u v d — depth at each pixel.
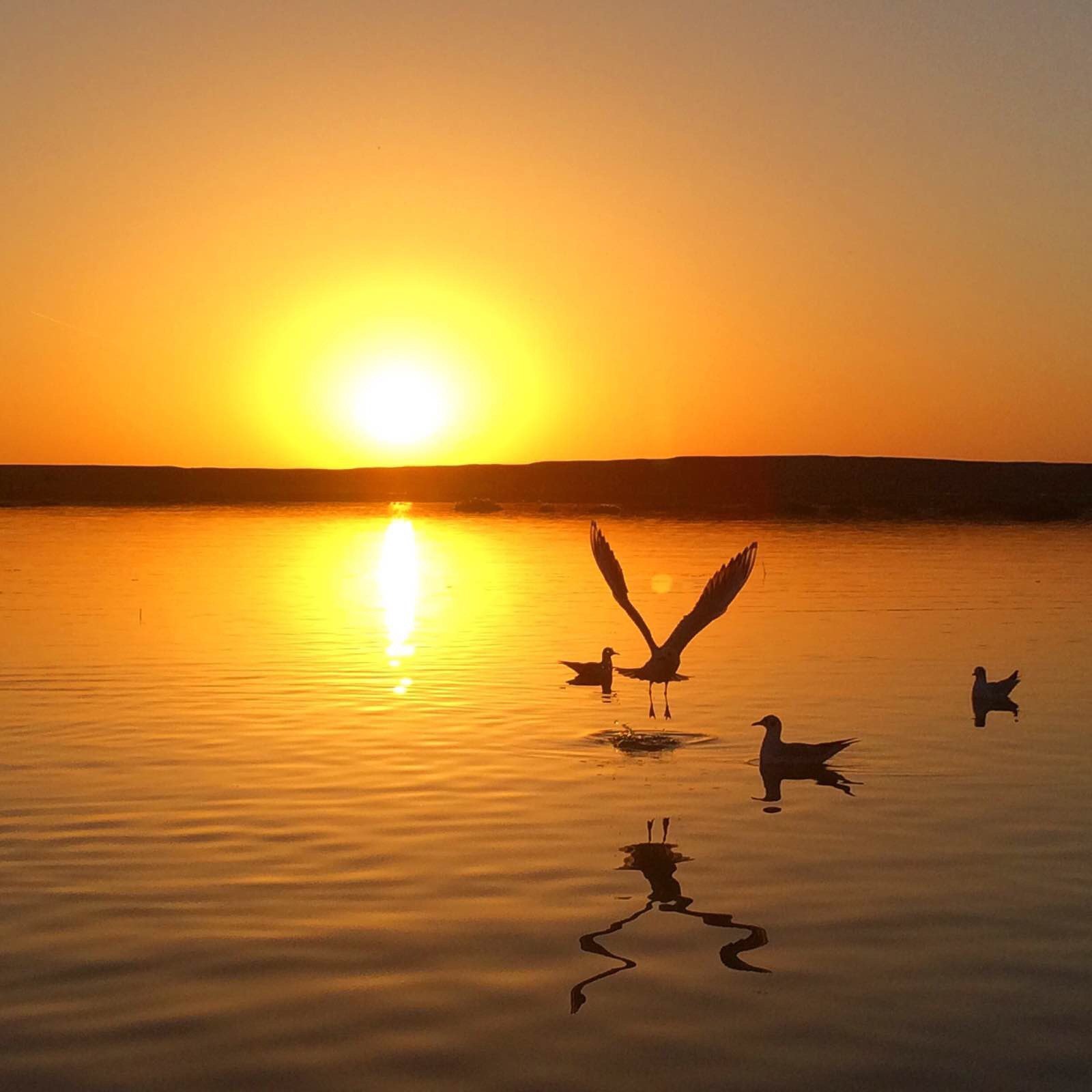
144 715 23.39
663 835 15.79
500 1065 9.97
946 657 31.05
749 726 22.53
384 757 19.98
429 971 11.70
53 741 21.17
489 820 16.45
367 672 28.62
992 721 22.92
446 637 34.69
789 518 115.50
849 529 96.06
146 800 17.36
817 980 11.48
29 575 54.53
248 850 15.20
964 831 15.91
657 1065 9.97
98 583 50.84
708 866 14.59
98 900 13.48
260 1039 10.40
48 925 12.80
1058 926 12.71
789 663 30.05
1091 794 17.77
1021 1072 9.87
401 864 14.68
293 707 24.27
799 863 14.70
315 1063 10.01
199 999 11.12
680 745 20.94
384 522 107.06
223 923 12.86
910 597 45.03
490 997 11.16
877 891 13.76
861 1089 9.62
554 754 20.25
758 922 12.87
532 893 13.70
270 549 72.25
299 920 12.93
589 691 26.17
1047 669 29.08
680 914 13.09
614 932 12.62
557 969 11.72
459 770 19.16
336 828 16.08
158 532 89.69
